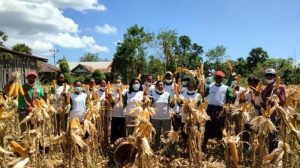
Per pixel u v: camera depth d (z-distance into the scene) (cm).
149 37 5756
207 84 991
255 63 7788
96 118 848
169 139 623
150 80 1084
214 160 836
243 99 844
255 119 568
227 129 864
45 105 734
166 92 881
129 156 557
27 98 838
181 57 6253
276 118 679
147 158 510
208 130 899
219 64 6506
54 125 963
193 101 696
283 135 502
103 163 813
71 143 547
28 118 705
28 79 851
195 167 691
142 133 497
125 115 909
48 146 848
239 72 6912
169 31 5875
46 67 5009
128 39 5678
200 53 6594
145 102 748
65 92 891
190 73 944
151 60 5656
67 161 580
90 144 709
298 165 551
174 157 827
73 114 866
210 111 895
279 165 553
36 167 609
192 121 690
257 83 880
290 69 4494
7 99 969
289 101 559
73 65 9331
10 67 2519
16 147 418
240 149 588
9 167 470
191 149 692
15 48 6956
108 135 951
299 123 716
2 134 518
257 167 584
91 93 1093
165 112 871
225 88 901
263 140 576
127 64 5625
